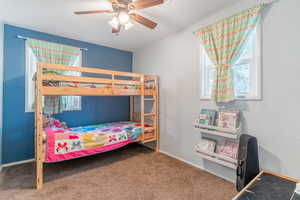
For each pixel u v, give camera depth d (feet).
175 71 10.03
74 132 8.52
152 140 11.01
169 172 8.14
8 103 8.86
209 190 6.59
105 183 7.07
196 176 7.73
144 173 8.02
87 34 10.21
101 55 12.40
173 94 10.19
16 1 6.63
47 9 7.29
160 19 8.29
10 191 6.38
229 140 7.26
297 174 5.43
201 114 8.02
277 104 5.86
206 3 6.93
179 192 6.45
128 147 12.35
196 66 8.74
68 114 10.80
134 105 13.79
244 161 5.38
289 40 5.55
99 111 12.34
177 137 9.96
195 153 8.83
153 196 6.21
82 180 7.30
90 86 8.22
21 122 9.26
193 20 8.46
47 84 7.06
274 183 4.74
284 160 5.70
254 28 6.53
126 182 7.17
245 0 6.57
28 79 9.46
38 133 6.66
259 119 6.33
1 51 8.46
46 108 9.39
